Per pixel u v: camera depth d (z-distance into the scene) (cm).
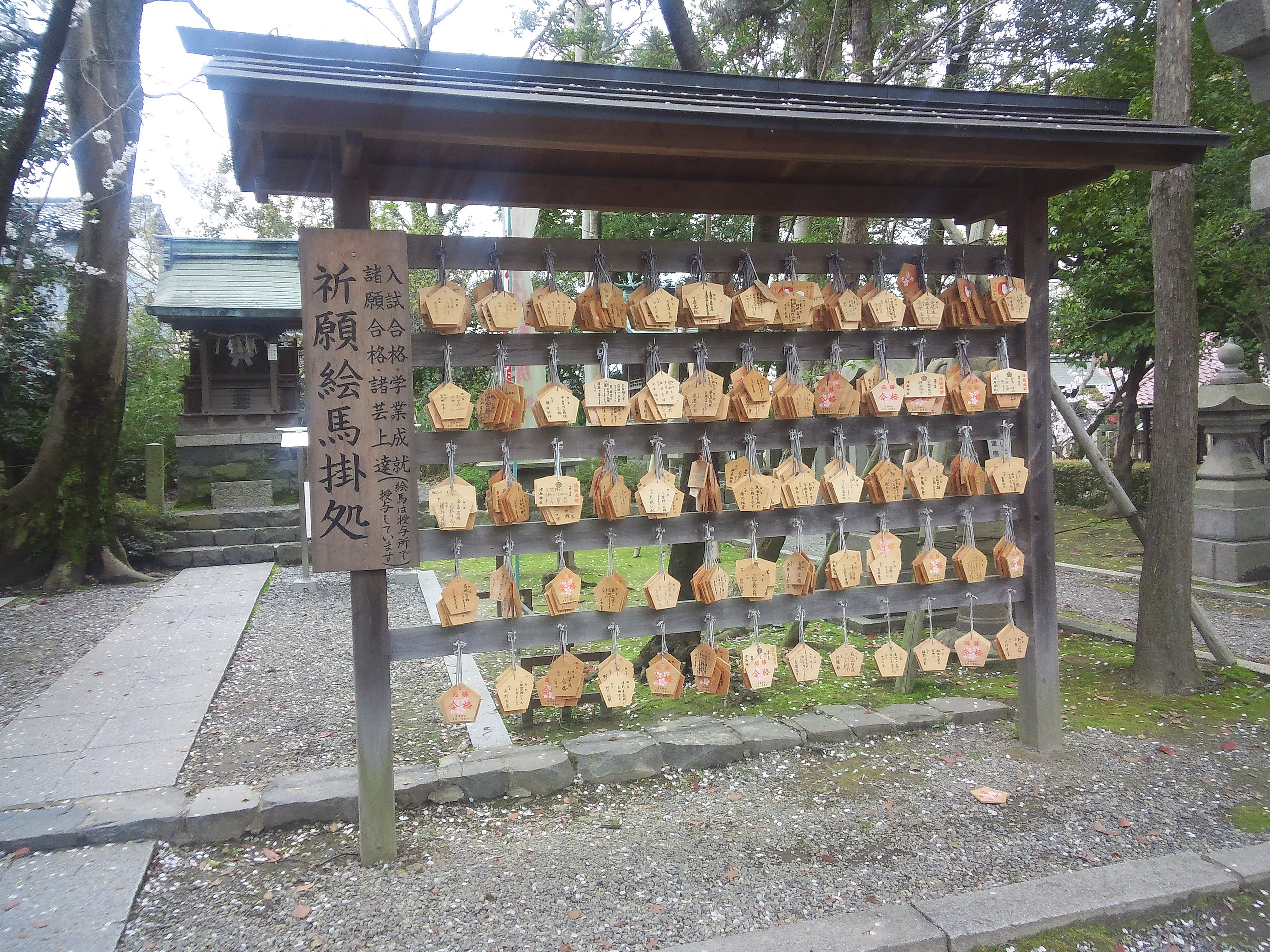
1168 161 330
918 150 298
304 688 504
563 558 309
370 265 274
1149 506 475
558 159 323
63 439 814
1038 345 366
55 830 296
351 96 231
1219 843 295
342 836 308
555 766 345
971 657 360
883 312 332
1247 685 472
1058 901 254
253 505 1108
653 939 241
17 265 707
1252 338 1043
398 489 278
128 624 653
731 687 474
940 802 329
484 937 243
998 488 347
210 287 1144
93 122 801
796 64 866
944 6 882
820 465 921
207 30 259
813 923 243
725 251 326
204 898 267
